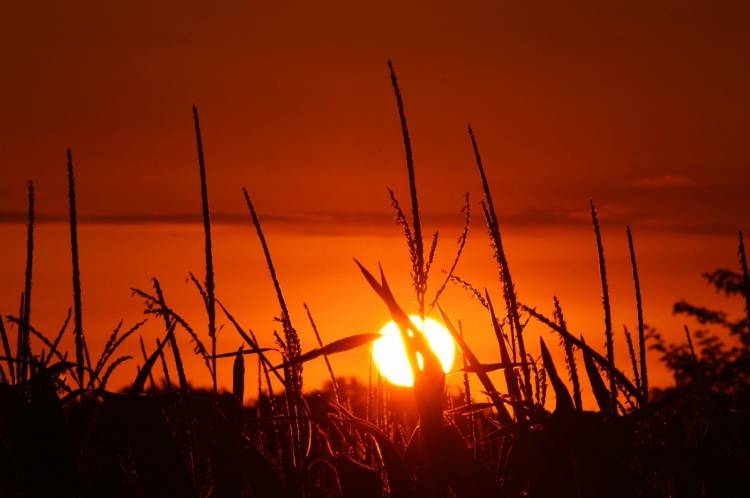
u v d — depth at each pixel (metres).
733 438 7.37
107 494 7.46
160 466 7.44
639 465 7.43
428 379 7.31
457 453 7.32
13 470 7.45
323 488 7.53
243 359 7.54
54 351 7.48
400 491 7.38
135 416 7.46
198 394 7.47
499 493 7.31
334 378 7.58
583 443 7.36
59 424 7.46
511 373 7.42
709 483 7.38
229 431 7.42
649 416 7.37
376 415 7.61
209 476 7.49
